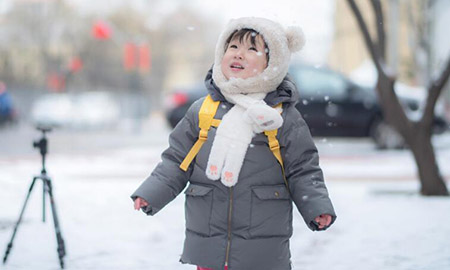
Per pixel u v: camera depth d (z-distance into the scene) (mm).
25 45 52969
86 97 29625
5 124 27953
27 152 16266
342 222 6719
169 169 3438
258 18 3443
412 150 8484
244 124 3330
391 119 8422
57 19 53312
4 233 6125
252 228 3305
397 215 7078
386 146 14836
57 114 27812
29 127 29859
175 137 3496
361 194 8773
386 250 5488
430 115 8359
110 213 7281
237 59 3412
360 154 14734
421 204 7773
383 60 8297
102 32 27391
